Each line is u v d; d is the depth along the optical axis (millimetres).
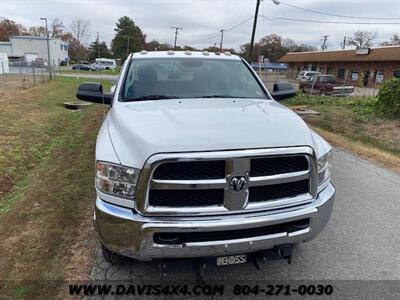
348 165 6723
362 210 4645
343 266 3400
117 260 3207
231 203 2449
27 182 6492
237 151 2398
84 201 4770
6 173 6875
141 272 3242
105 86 26422
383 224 4254
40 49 82938
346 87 27156
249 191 2506
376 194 5230
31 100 16531
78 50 79938
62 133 10664
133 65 4105
